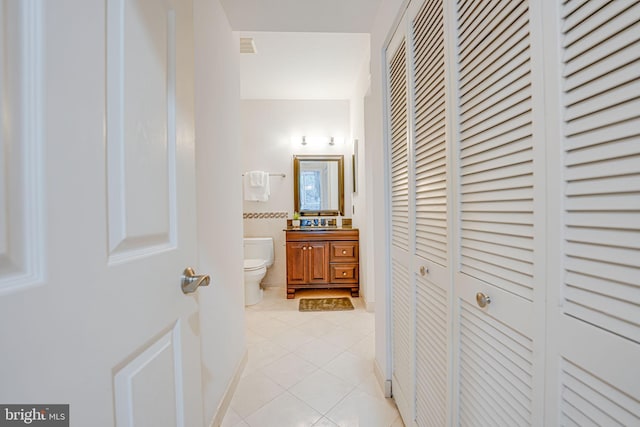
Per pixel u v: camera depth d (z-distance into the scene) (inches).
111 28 19.2
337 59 104.9
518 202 23.4
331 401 59.9
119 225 19.6
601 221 17.0
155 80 24.3
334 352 79.9
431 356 40.2
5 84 13.3
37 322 14.0
